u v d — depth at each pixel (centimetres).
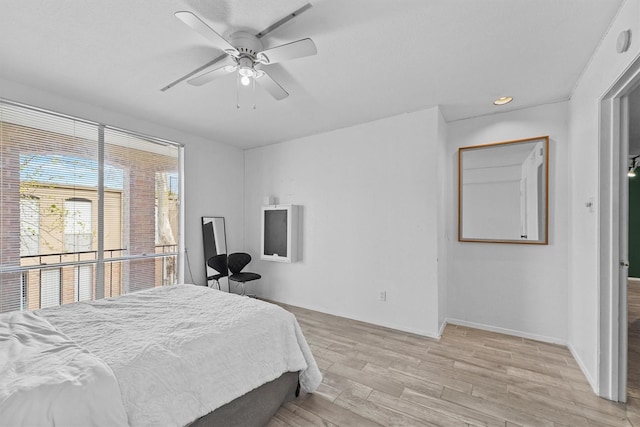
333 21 167
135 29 175
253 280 421
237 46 175
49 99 258
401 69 221
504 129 304
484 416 174
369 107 296
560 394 195
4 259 234
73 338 144
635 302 409
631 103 270
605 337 191
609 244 189
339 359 246
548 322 281
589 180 212
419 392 199
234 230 446
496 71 224
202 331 154
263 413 164
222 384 140
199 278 391
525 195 293
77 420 97
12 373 107
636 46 142
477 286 317
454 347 269
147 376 119
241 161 461
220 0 150
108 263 301
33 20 166
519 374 221
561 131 276
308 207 393
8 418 90
